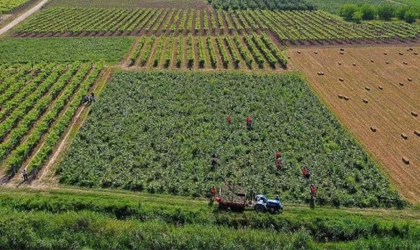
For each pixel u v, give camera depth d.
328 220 43.09
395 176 53.03
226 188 47.72
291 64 94.12
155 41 110.12
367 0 171.75
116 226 41.09
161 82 81.31
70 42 108.69
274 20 134.00
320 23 130.88
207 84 80.38
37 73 86.81
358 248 39.81
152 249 39.53
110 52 100.31
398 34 117.44
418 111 71.50
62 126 63.09
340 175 52.47
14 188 49.66
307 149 58.38
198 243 39.28
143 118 66.50
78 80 80.81
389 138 62.50
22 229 40.38
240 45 102.75
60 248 39.59
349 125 66.38
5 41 109.44
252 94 75.88
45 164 55.00
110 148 58.09
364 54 101.88
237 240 39.78
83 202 44.88
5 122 63.94
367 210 47.00
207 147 58.09
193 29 122.25
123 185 50.31
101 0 167.75
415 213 46.50
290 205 47.34
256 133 62.06
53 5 157.38
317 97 75.56
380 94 78.44
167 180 50.78
